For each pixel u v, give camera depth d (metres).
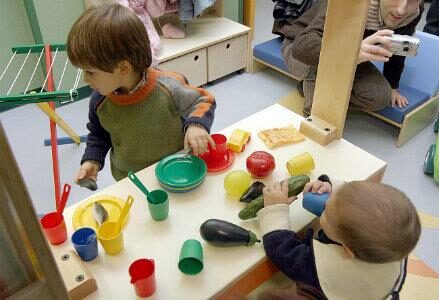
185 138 1.07
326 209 0.79
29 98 1.02
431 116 2.15
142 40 1.01
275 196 0.90
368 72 2.00
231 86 2.53
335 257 0.79
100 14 0.95
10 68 2.29
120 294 0.77
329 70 1.10
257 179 1.02
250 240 0.84
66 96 1.03
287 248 0.82
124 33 0.96
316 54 1.86
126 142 1.17
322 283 0.79
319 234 0.89
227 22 2.57
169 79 1.14
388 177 1.87
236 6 2.67
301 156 1.03
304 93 2.17
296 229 0.90
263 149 1.12
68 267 0.78
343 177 1.02
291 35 2.23
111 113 1.13
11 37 2.22
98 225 0.90
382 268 0.77
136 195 0.98
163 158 1.10
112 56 0.95
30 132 2.15
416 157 1.97
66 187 0.93
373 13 1.78
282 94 2.45
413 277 1.33
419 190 1.80
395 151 2.01
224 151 1.07
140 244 0.86
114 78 1.01
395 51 1.63
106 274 0.80
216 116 2.26
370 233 0.70
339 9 1.01
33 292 0.57
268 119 1.24
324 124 1.15
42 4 2.10
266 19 3.23
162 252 0.84
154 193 0.93
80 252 0.81
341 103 1.10
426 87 2.07
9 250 0.53
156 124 1.14
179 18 2.32
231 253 0.84
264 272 0.88
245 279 0.83
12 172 0.47
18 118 2.25
